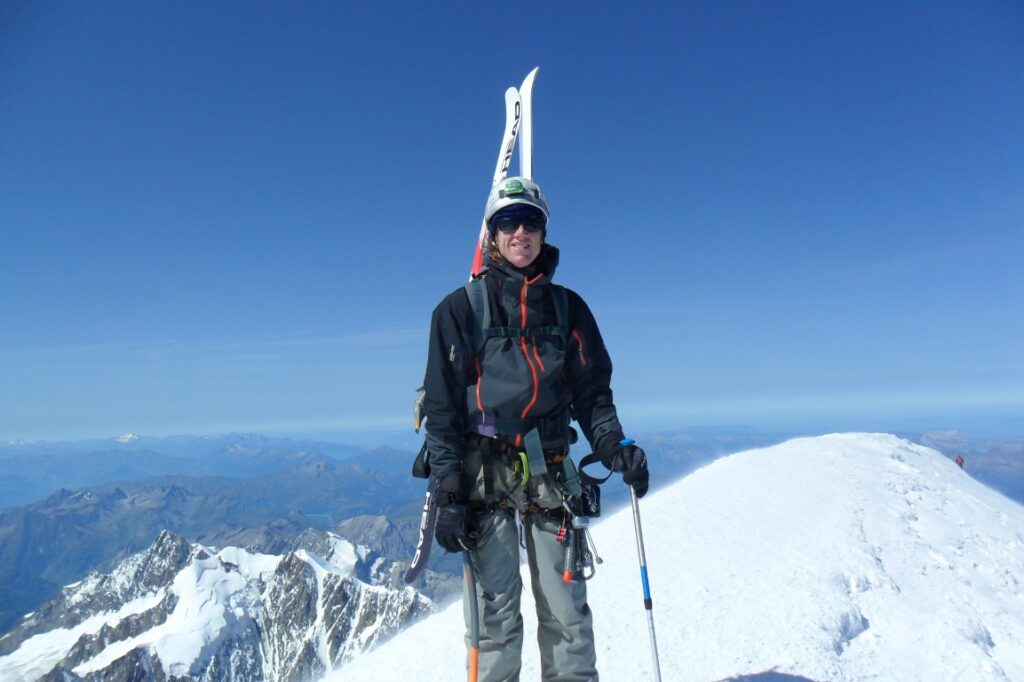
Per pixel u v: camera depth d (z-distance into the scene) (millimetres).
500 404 3025
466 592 3086
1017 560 7438
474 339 3082
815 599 5418
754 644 4629
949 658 4711
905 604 5680
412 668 4812
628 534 7559
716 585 5793
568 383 3389
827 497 9000
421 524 2992
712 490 9422
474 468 3092
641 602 5473
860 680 4211
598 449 3236
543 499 3107
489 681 3045
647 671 4262
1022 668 4762
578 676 3061
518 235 3041
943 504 9383
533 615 5516
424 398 3180
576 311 3318
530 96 4023
